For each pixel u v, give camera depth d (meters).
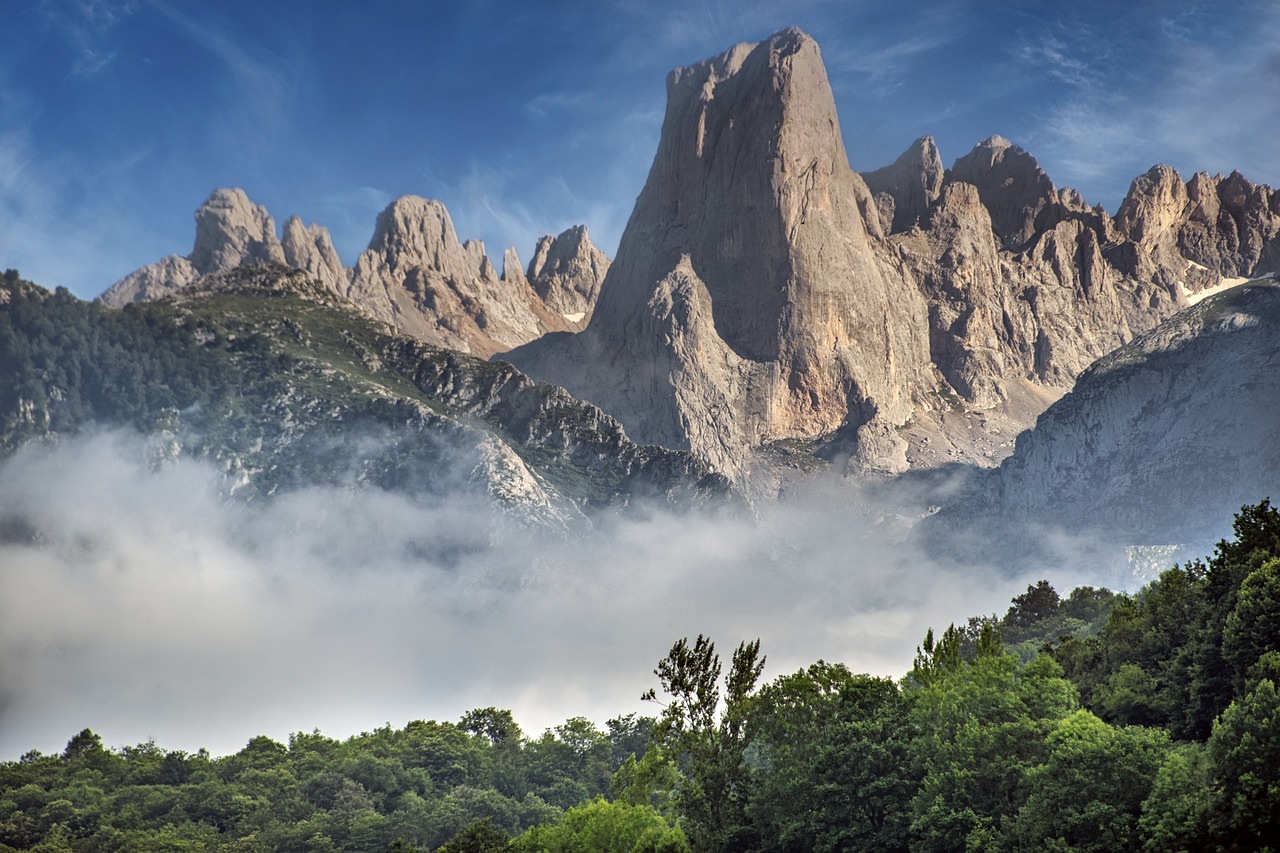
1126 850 82.81
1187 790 82.25
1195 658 105.19
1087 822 85.00
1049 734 93.62
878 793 99.56
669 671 116.75
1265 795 77.19
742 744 112.88
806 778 102.31
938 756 97.94
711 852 105.56
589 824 117.94
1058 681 103.50
